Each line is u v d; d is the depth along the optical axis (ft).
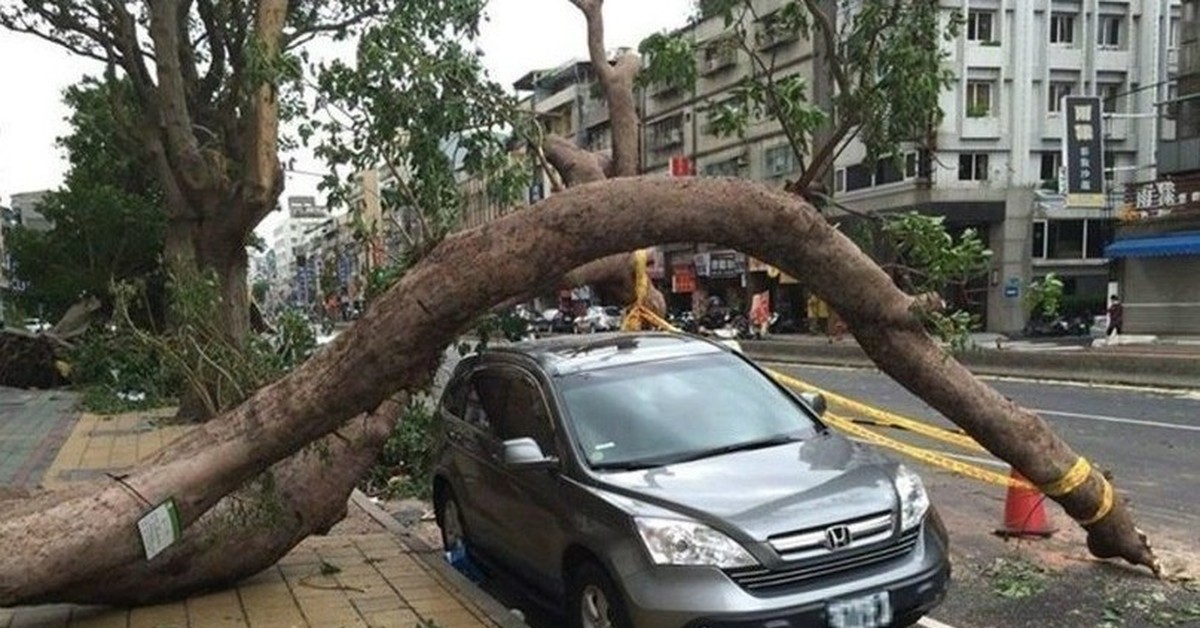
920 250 18.70
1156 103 117.39
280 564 19.81
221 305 29.76
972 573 20.08
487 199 23.44
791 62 108.78
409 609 16.93
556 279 18.48
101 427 42.09
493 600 17.47
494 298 15.64
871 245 20.06
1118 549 19.54
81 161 88.33
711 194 16.53
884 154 19.60
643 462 16.12
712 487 14.78
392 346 15.37
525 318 25.09
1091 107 109.70
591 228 15.87
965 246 18.57
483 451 19.54
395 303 15.34
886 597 13.76
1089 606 17.84
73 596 15.56
